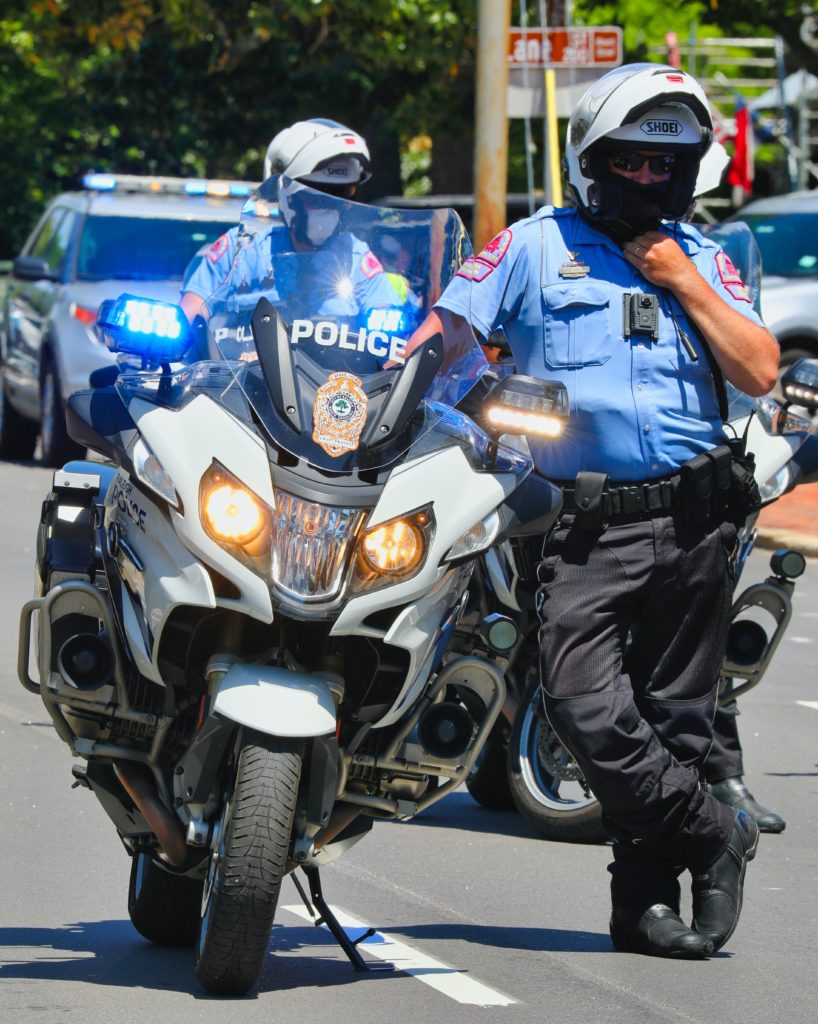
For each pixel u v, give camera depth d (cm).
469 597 2653
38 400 7125
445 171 12362
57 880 2323
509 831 2769
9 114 17925
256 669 1778
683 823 2020
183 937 2066
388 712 1842
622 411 1966
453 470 1819
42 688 1878
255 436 1775
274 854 1739
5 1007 1809
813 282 7725
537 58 6075
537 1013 1855
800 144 12306
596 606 1961
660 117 1945
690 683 2022
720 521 1989
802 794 3016
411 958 2050
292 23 11125
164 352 1798
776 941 2178
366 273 1978
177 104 14288
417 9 10288
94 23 10619
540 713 2725
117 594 1892
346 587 1762
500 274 1991
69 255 6862
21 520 5662
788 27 10938
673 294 1992
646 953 2083
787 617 2702
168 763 1889
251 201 1998
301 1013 1822
